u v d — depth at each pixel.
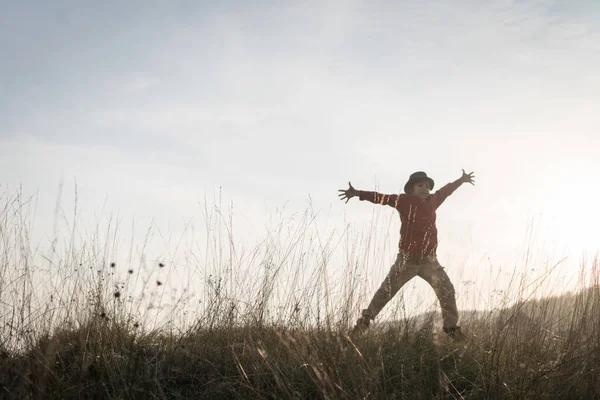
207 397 3.79
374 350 4.46
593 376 3.84
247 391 3.79
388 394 3.82
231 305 4.85
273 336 4.57
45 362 3.78
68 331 4.27
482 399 3.81
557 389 3.82
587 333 4.22
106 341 4.23
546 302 4.66
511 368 4.07
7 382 3.64
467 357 4.36
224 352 4.41
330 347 4.13
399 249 5.67
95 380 3.81
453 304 5.38
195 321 4.80
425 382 4.01
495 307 5.00
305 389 3.83
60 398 3.63
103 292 4.38
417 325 4.90
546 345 4.43
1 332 4.08
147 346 4.46
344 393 3.63
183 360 4.31
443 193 6.16
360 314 4.85
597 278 4.60
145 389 3.77
